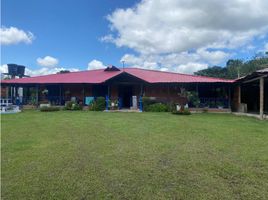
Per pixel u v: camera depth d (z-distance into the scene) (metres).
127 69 31.00
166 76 26.02
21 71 31.58
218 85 23.92
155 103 22.56
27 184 5.14
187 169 5.97
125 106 26.14
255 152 7.44
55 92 26.48
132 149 7.76
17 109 21.95
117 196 4.65
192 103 23.08
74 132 10.65
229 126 12.64
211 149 7.79
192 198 4.56
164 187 5.01
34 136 9.77
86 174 5.66
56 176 5.54
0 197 4.61
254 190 4.86
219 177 5.50
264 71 15.78
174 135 10.04
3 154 7.18
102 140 9.05
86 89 25.81
